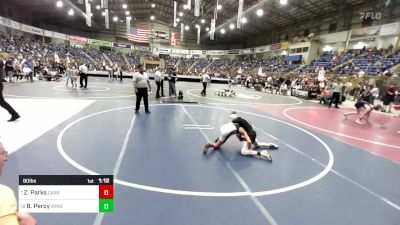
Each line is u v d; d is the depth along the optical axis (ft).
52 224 8.34
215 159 15.07
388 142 21.86
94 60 135.03
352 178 13.56
